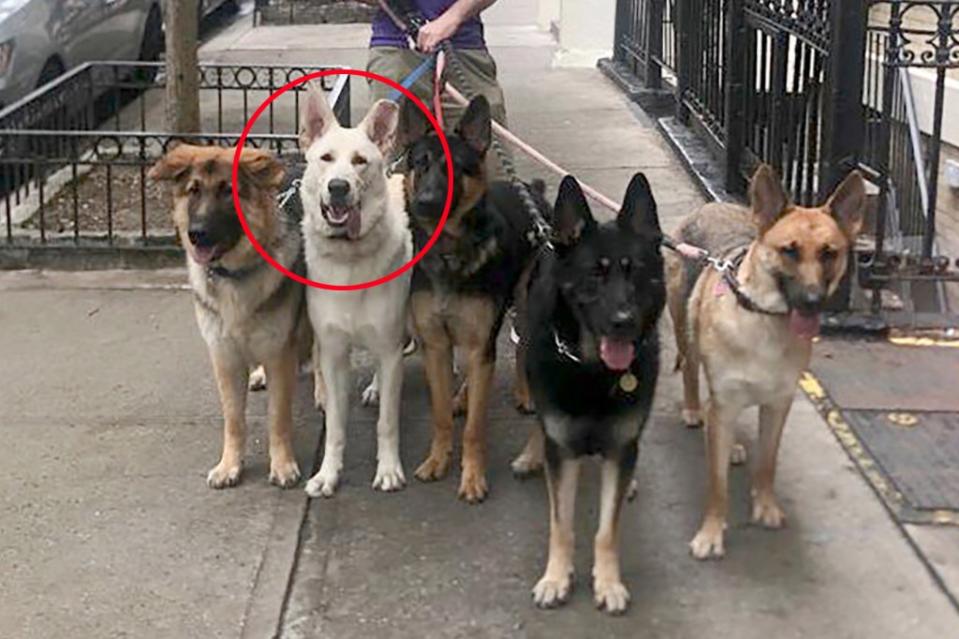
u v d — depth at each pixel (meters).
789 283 3.38
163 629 3.35
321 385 4.29
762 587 3.47
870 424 4.15
